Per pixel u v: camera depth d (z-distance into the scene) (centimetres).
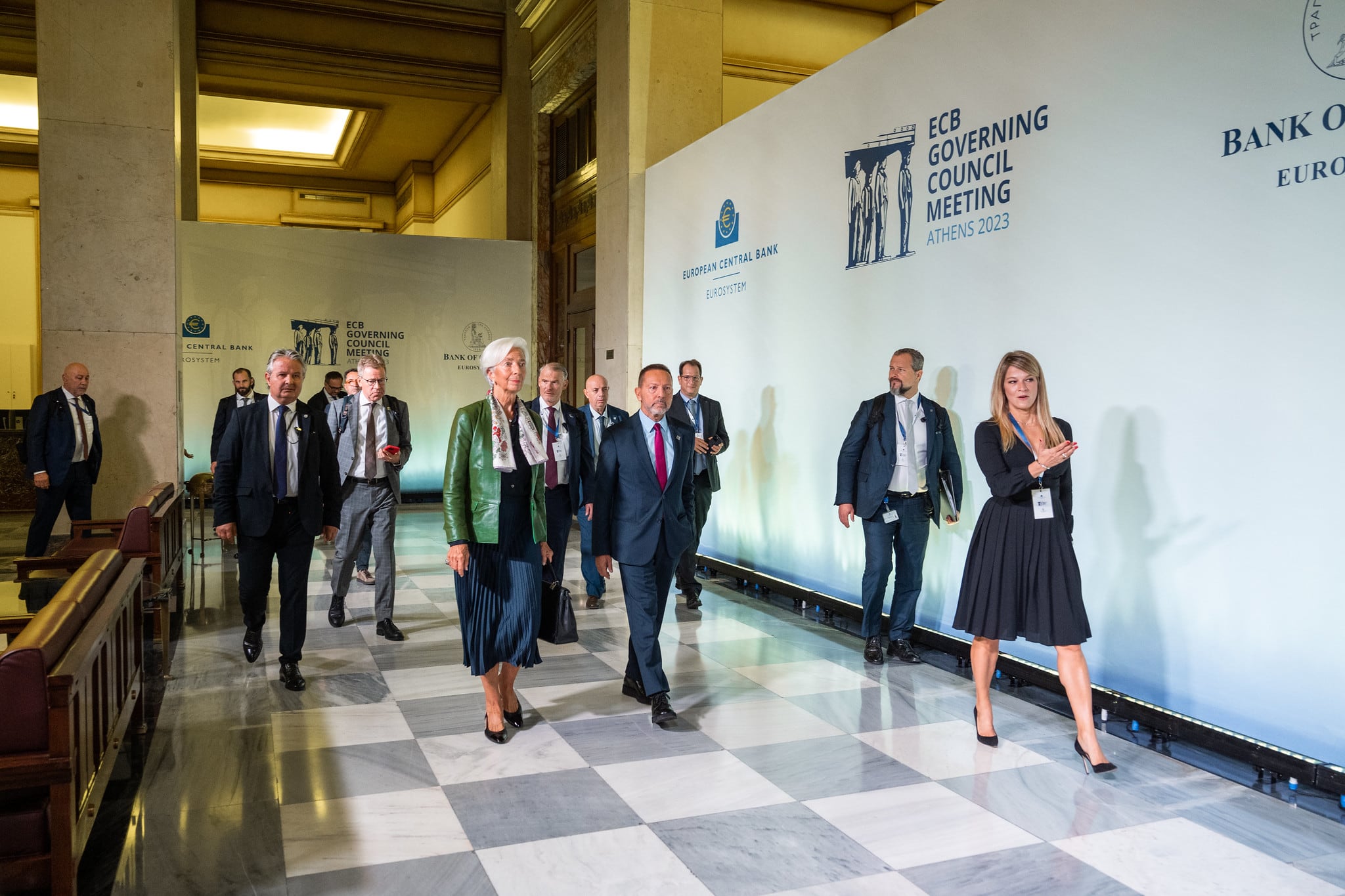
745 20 1080
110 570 340
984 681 403
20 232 1852
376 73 1459
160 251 835
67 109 809
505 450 390
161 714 436
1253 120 365
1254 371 365
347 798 342
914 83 564
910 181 569
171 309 838
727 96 1077
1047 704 459
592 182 1283
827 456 658
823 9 1120
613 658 540
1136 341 416
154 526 500
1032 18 475
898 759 384
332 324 1330
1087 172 443
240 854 298
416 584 766
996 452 382
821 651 559
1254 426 365
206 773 365
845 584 641
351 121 1872
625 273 971
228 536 479
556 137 1445
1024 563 377
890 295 589
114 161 821
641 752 391
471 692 474
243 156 2081
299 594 480
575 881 282
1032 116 476
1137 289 416
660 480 429
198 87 1498
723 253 798
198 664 520
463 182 1811
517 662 397
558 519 573
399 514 1271
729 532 802
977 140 514
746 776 366
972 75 517
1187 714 393
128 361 828
